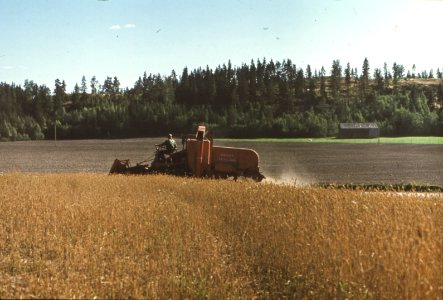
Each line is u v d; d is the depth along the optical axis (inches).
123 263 413.4
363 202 590.9
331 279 355.6
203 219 585.0
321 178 1557.6
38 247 488.7
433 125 6343.5
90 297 332.5
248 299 348.2
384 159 2501.2
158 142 5221.5
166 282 365.4
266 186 833.5
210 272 391.5
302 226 478.9
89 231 524.1
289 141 5305.1
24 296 331.0
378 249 366.3
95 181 970.7
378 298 324.8
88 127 7731.3
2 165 2297.0
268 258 422.6
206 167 1091.9
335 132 6510.8
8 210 652.7
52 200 731.4
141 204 692.1
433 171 1790.1
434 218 486.0
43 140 6983.3
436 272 321.1
